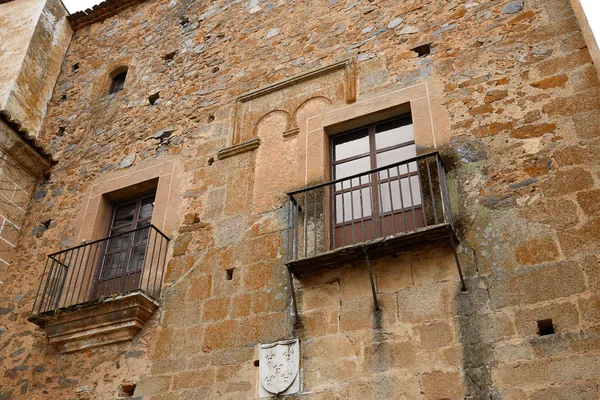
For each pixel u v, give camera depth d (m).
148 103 10.47
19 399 7.76
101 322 7.59
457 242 6.22
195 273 7.70
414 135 7.32
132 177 9.44
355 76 8.41
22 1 13.12
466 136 6.97
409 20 8.59
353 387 5.84
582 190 5.93
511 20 7.66
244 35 10.31
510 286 5.71
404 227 6.30
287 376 6.23
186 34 11.25
